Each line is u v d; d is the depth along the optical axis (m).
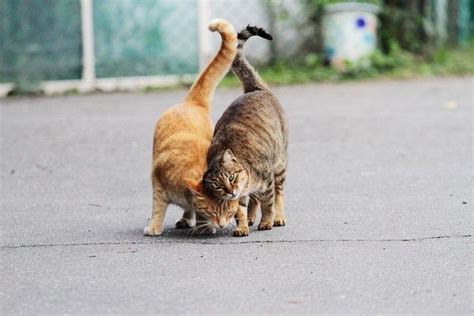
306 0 18.19
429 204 9.01
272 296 6.48
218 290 6.62
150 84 17.25
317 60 18.03
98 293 6.62
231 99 15.24
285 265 7.17
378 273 6.94
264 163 8.09
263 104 8.38
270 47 18.20
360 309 6.22
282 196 8.50
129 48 17.20
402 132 12.63
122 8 17.11
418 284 6.69
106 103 15.55
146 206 9.28
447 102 14.82
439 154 11.34
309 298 6.44
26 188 10.17
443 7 19.88
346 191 9.67
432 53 18.88
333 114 13.98
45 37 16.94
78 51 17.06
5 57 16.86
